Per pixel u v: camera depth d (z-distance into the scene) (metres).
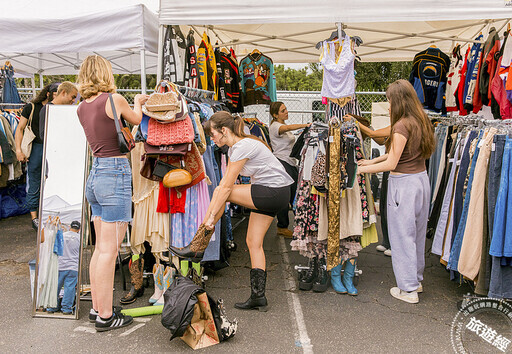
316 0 3.83
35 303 3.26
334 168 3.47
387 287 3.96
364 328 3.12
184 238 3.51
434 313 3.39
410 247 3.55
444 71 5.64
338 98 3.88
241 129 3.27
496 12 3.70
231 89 5.75
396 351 2.79
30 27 4.31
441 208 4.00
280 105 5.63
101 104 2.84
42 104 5.34
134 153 3.49
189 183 3.44
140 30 4.19
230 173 3.13
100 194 2.90
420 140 3.38
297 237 3.75
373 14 3.80
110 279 3.00
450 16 3.74
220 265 4.32
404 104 3.39
